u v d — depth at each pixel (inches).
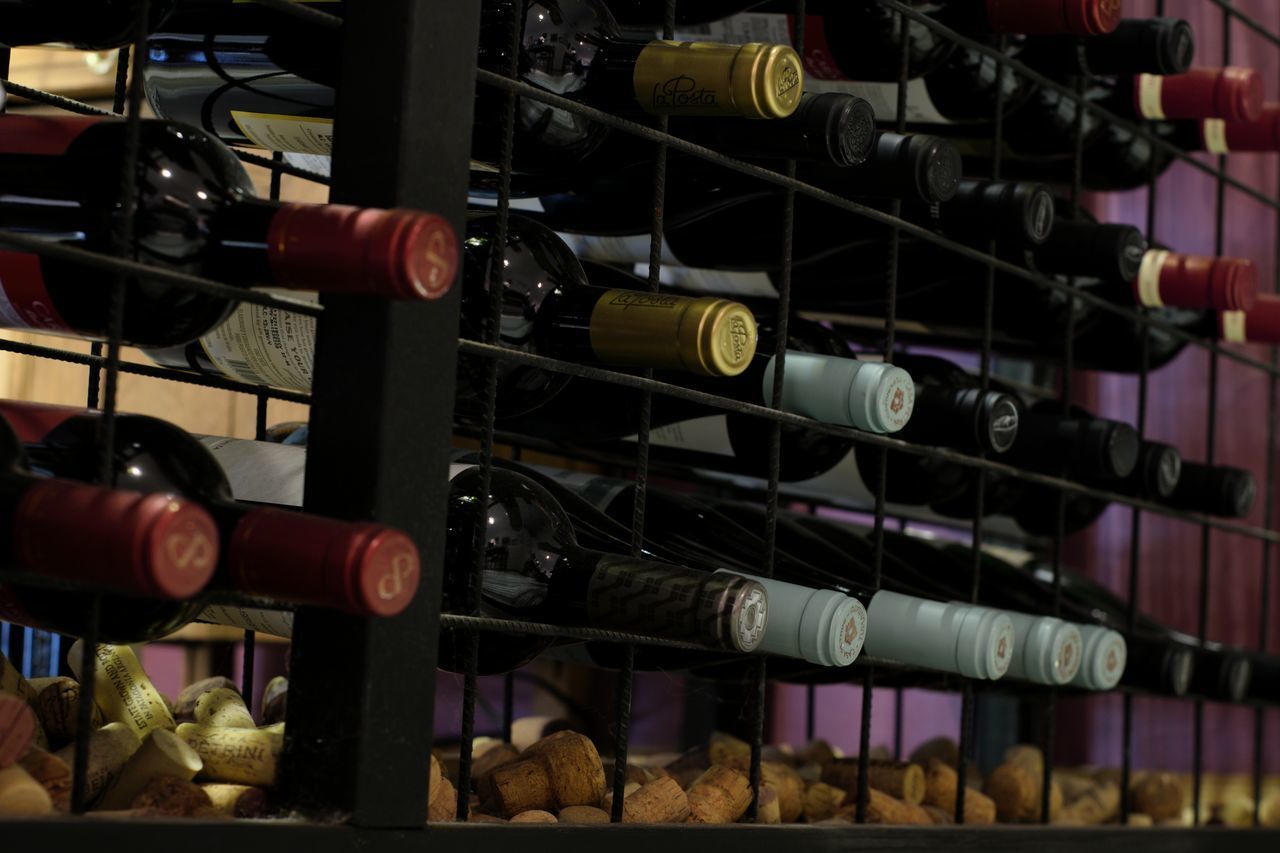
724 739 49.6
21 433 27.5
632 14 44.8
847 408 37.5
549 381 37.0
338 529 23.9
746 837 34.8
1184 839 53.7
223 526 26.0
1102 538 89.0
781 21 43.1
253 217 26.4
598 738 67.1
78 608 29.0
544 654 43.1
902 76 40.3
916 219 45.5
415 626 27.8
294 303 27.1
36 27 33.2
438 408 28.2
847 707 87.8
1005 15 43.5
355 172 27.9
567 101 31.0
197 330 29.0
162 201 27.3
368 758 27.0
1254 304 54.1
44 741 30.0
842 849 37.8
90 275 27.9
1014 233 42.9
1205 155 90.6
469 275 36.1
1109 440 46.4
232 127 36.7
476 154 38.7
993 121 48.8
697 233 47.3
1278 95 88.7
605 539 41.3
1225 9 55.4
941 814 45.8
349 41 28.2
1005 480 54.4
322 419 27.7
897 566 56.1
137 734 31.7
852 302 53.7
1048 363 60.2
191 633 60.0
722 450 44.5
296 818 27.3
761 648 35.9
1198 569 88.4
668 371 43.4
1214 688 55.9
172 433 28.2
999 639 40.0
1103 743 87.9
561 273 35.8
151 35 37.2
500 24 35.6
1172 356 61.1
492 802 34.8
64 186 28.1
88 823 23.0
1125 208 91.4
